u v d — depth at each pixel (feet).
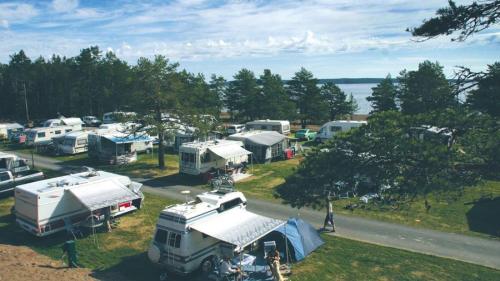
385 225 65.26
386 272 48.57
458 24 30.63
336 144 37.76
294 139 156.87
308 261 51.78
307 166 38.60
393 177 34.12
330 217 62.85
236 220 50.06
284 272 47.88
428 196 38.17
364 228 64.08
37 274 44.60
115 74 220.23
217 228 47.26
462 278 46.80
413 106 35.01
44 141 150.20
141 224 66.18
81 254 54.29
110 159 116.78
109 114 199.31
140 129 111.34
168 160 123.85
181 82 113.60
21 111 254.06
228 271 46.39
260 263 50.72
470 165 32.22
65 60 254.27
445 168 32.27
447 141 33.83
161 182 96.53
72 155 133.90
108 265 51.06
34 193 58.23
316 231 58.70
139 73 108.27
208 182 95.20
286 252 51.11
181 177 101.50
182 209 49.55
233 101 227.40
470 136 32.07
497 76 29.07
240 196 59.82
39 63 258.57
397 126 34.88
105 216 63.10
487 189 82.28
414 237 60.03
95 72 231.09
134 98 108.68
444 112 32.24
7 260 48.67
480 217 68.08
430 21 31.45
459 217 68.33
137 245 57.62
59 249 56.13
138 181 97.45
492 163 31.22
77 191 61.16
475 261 51.65
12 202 80.02
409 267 49.78
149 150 135.13
